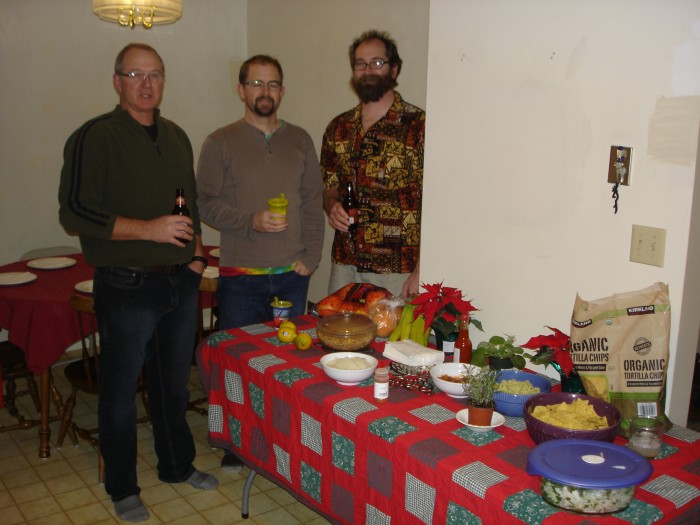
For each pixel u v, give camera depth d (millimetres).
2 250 3977
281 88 2809
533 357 1882
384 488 1661
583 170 1903
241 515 2512
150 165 2314
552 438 1495
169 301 2371
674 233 1723
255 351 2201
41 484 2723
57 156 4047
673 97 1677
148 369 2553
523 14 1998
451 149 2305
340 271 3113
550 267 2039
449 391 1817
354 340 2125
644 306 1636
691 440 1615
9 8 3762
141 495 2633
